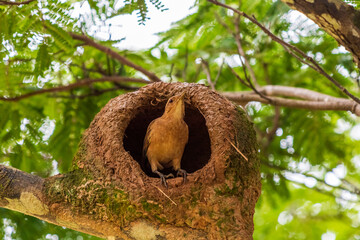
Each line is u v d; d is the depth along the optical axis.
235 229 8.33
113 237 8.66
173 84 10.98
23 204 8.94
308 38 14.62
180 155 11.30
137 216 8.46
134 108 10.51
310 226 17.88
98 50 14.98
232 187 8.75
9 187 8.95
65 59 13.63
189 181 8.77
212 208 8.49
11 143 13.46
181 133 10.99
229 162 8.91
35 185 9.09
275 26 14.05
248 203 8.89
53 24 9.83
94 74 15.75
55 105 14.58
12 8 9.97
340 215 17.95
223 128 9.32
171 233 8.38
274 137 15.64
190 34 15.20
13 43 10.34
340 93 15.29
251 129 9.87
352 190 16.89
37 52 9.95
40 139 13.80
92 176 9.11
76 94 14.96
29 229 12.82
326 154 15.16
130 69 16.39
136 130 12.38
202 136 12.29
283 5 13.32
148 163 12.27
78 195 8.85
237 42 14.30
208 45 16.02
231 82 16.91
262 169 15.30
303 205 18.36
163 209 8.44
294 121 15.60
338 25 8.50
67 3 9.87
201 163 12.35
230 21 15.28
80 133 14.17
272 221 18.03
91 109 14.71
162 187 8.68
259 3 14.58
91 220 8.70
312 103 13.27
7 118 13.63
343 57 14.71
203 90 10.36
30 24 9.79
